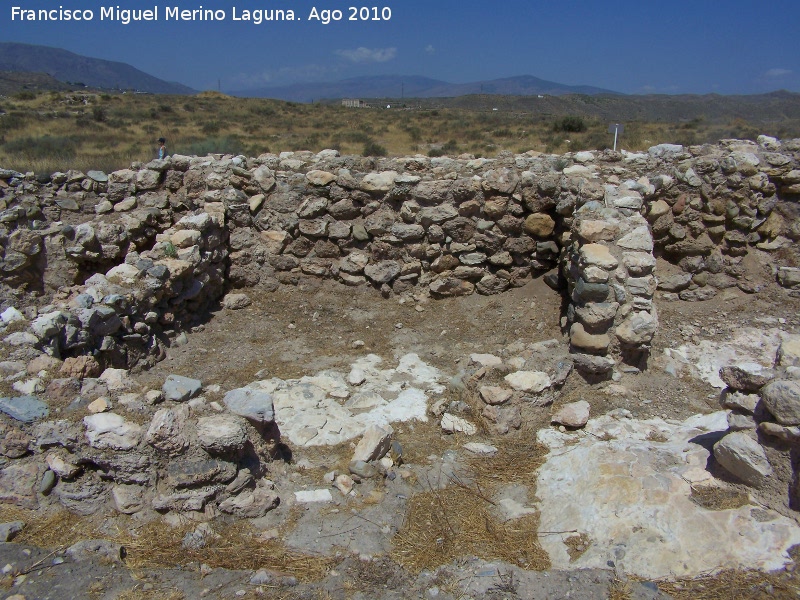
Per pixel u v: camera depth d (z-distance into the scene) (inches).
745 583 127.0
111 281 237.9
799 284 281.4
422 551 145.4
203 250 289.1
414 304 307.4
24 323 199.6
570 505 156.4
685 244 295.6
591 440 188.9
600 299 221.1
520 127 1213.1
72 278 301.6
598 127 1112.2
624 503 150.4
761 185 281.6
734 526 139.1
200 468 150.1
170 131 1178.0
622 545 140.3
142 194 331.0
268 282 318.7
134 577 134.0
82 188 344.2
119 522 149.9
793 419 136.7
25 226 325.7
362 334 279.1
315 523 154.3
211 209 309.3
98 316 213.0
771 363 236.5
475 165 308.0
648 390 217.9
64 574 133.5
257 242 317.7
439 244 306.3
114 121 1322.6
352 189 308.8
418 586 134.3
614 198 246.8
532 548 145.9
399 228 303.9
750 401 153.4
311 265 319.0
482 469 179.0
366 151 856.3
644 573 133.3
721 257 292.5
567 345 236.8
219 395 189.3
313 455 183.8
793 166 284.8
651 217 294.2
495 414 194.7
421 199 301.3
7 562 136.6
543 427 199.6
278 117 1571.1
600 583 131.5
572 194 269.6
